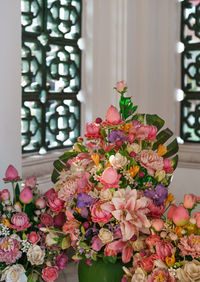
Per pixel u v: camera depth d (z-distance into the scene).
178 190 2.51
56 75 2.10
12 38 1.50
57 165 1.34
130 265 1.13
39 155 1.98
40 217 1.23
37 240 1.18
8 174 1.23
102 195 1.07
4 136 1.49
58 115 2.12
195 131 2.61
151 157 1.12
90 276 1.14
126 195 1.07
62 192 1.14
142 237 1.09
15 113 1.53
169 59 2.59
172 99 2.62
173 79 2.61
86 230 1.12
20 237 1.21
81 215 1.11
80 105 2.24
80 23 2.20
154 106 2.54
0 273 1.17
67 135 2.17
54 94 2.09
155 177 1.12
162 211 1.12
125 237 1.05
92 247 1.08
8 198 1.21
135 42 2.39
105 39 2.23
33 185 1.27
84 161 1.17
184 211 1.02
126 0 2.23
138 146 1.12
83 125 2.24
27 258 1.19
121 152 1.11
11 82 1.51
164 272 1.02
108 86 2.25
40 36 2.02
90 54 2.21
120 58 2.24
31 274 1.21
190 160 2.48
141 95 2.42
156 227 1.04
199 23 2.57
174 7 2.58
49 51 2.05
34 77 2.00
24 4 1.92
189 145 2.52
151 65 2.49
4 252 1.14
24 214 1.17
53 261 1.23
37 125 2.02
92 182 1.13
